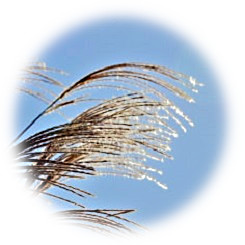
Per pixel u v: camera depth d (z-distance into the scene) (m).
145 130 1.15
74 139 1.11
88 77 1.15
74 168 1.10
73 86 1.15
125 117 1.16
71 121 1.14
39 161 1.09
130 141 1.14
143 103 1.16
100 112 1.16
